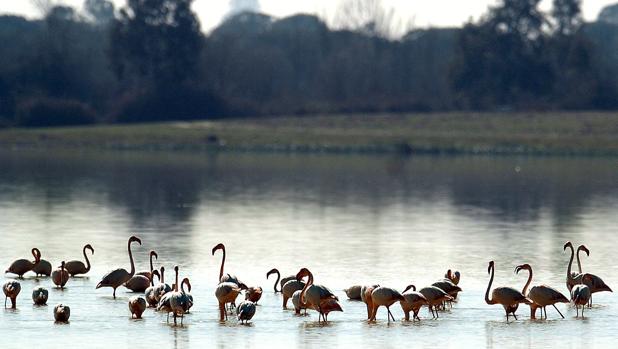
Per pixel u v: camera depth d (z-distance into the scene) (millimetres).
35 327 27172
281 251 40688
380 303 27922
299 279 29766
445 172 87562
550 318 28844
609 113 135000
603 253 40781
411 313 29453
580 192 69625
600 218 53406
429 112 140750
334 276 35188
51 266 34719
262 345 25734
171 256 39094
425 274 35688
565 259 39188
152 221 50375
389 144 114875
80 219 50938
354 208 57719
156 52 142750
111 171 85750
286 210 56312
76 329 27000
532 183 77062
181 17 142625
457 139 117750
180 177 80250
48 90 144250
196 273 35406
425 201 62406
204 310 29328
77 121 133500
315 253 40250
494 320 28531
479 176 83438
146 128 125312
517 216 54125
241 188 70875
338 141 116812
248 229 47531
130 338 26203
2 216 51875
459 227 48875
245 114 139625
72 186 71188
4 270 35656
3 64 145125
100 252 39906
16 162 95188
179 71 142000
